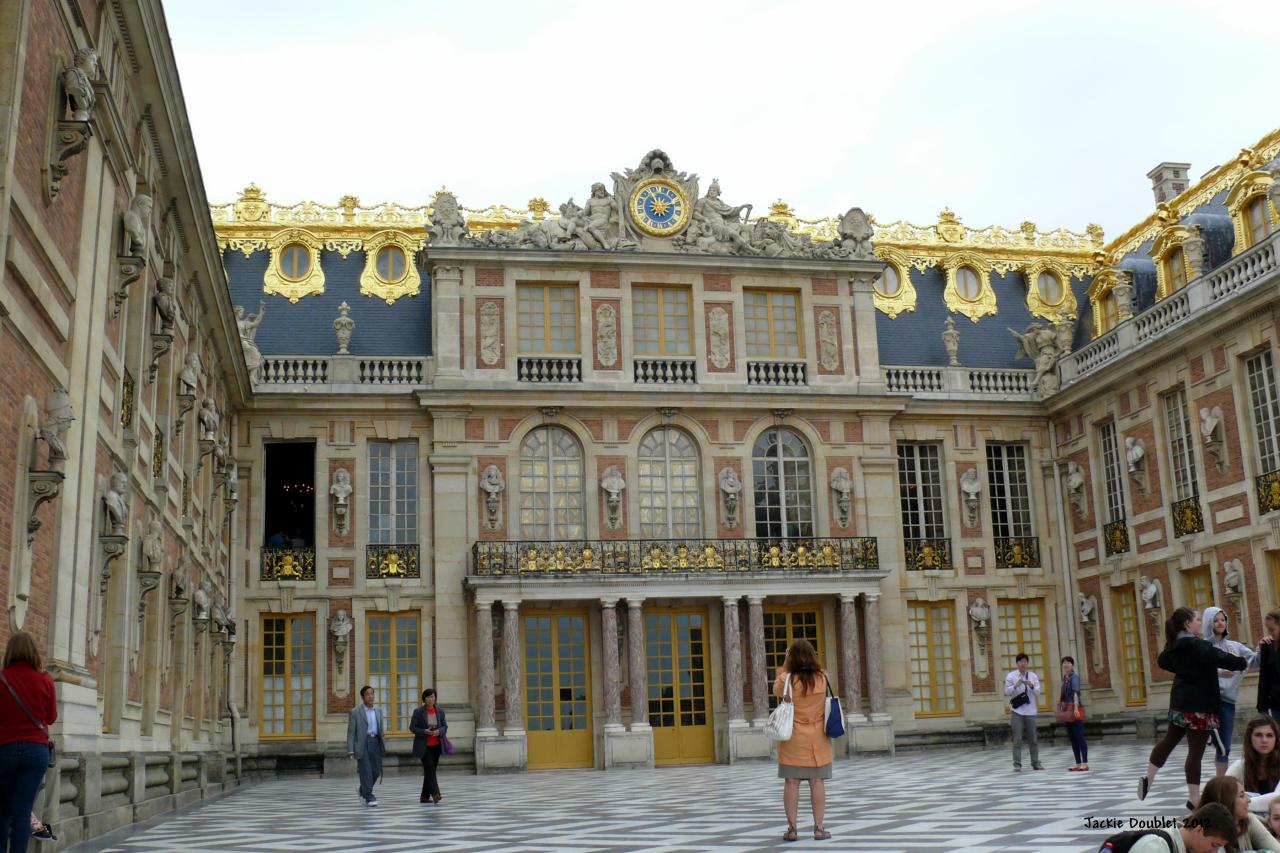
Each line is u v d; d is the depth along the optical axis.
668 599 36.34
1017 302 43.47
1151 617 35.50
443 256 37.16
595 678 35.72
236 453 35.66
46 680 9.89
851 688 36.19
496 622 35.41
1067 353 40.56
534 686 35.53
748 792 22.34
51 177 13.19
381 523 36.56
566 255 37.78
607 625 35.16
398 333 38.50
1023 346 41.78
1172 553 34.47
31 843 11.78
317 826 17.17
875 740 36.06
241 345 31.67
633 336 38.22
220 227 39.34
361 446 36.59
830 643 37.25
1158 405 35.31
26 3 11.93
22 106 12.10
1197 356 33.50
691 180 39.34
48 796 12.70
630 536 36.94
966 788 20.69
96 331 15.61
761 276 39.34
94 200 15.34
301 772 34.62
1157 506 35.31
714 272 38.94
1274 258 30.38
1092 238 44.66
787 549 37.22
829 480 38.50
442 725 22.55
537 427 37.28
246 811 20.64
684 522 37.53
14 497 12.37
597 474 37.12
